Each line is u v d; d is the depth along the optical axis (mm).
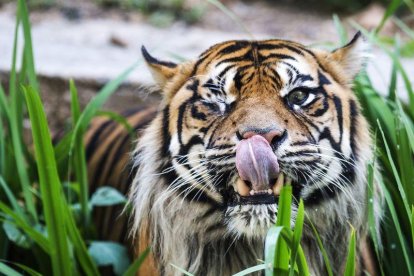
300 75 5422
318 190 5402
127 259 6508
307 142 5238
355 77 5930
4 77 10000
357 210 5633
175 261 5762
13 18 13398
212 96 5449
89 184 7965
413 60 11188
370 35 7020
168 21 14008
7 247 6598
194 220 5613
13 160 6918
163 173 5664
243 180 5090
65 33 12734
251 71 5398
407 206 5348
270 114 5164
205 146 5395
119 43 12102
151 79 6121
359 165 5582
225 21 14719
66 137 6695
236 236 5438
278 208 4680
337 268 5840
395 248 6113
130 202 6461
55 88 9836
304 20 15141
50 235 5832
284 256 4730
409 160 5875
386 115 6258
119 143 7785
